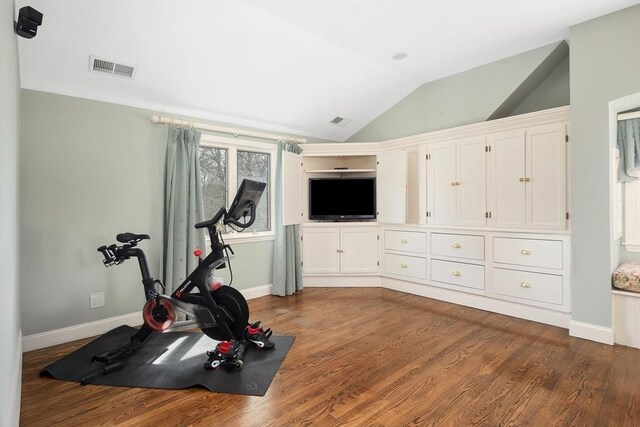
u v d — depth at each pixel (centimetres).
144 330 256
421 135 408
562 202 305
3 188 132
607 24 272
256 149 428
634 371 226
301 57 335
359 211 468
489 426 173
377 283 465
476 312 354
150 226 332
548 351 259
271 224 445
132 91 309
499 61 368
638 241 315
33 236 270
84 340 288
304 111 432
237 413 185
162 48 277
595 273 278
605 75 273
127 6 236
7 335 143
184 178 338
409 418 180
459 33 308
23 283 265
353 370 232
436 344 274
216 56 302
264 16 273
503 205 343
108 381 219
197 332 307
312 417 181
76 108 290
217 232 278
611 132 276
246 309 267
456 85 405
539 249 319
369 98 443
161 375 226
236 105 377
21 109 263
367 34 308
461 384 213
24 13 169
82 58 263
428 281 410
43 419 181
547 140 313
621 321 270
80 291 292
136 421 179
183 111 357
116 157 311
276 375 226
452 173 383
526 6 264
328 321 330
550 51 332
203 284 258
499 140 345
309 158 495
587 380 216
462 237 376
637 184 316
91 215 298
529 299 327
